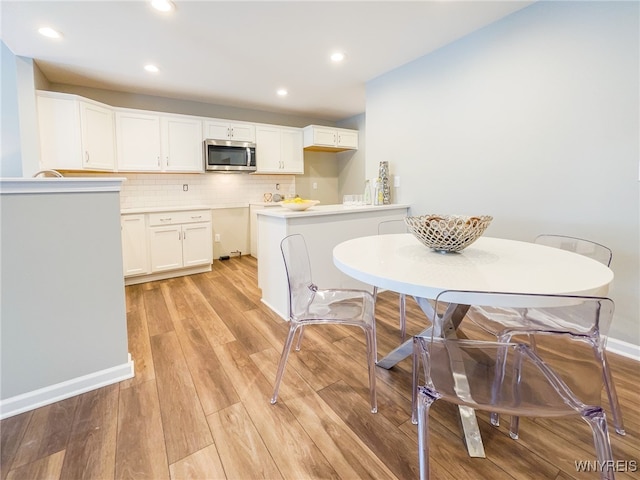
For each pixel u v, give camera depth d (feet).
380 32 8.14
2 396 4.60
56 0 6.50
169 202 14.08
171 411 4.74
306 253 6.11
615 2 5.99
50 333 4.88
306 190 18.08
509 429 4.41
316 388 5.32
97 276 5.20
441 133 9.32
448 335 4.65
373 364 4.75
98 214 5.14
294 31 7.98
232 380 5.53
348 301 5.72
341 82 11.77
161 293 10.39
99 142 11.03
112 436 4.25
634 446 4.03
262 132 15.17
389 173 11.05
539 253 4.70
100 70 10.32
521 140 7.57
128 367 5.56
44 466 3.77
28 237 4.64
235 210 15.96
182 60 9.64
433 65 9.31
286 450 4.04
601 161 6.39
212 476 3.67
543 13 6.95
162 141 12.76
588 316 3.09
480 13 7.42
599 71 6.28
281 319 8.25
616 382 5.39
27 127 9.30
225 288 10.95
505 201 8.02
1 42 9.07
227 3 6.75
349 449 4.06
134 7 6.82
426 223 4.50
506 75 7.70
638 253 6.07
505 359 3.58
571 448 4.07
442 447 4.11
